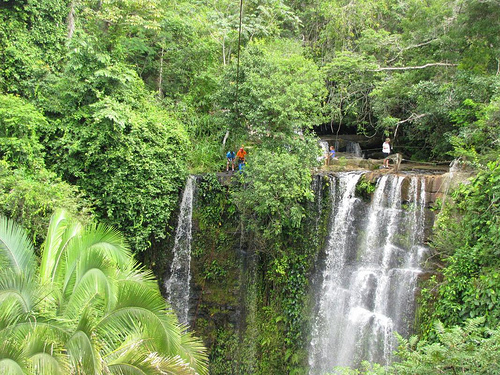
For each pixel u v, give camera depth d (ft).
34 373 23.50
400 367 30.37
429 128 76.33
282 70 66.39
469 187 44.86
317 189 60.70
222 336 64.34
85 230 36.70
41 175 56.29
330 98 87.66
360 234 57.16
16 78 66.18
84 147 60.70
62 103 63.98
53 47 74.23
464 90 64.80
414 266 51.57
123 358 26.89
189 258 66.74
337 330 55.52
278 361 60.13
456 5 68.23
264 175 55.62
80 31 70.13
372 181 57.31
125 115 62.44
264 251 61.98
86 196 61.31
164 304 30.60
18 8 68.23
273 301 61.98
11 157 55.83
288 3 101.09
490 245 40.65
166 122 70.38
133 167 61.72
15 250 33.06
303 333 58.90
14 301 26.99
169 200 65.46
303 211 59.82
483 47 64.75
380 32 82.69
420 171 69.46
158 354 29.27
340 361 54.08
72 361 25.20
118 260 34.47
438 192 51.67
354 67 79.10
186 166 68.95
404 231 53.62
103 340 28.81
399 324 49.60
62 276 34.14
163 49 89.56
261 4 92.32
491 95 61.72
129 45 84.02
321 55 95.25
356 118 92.73
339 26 90.27
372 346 51.21
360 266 56.29
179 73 86.69
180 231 67.05
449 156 77.05
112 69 65.00
